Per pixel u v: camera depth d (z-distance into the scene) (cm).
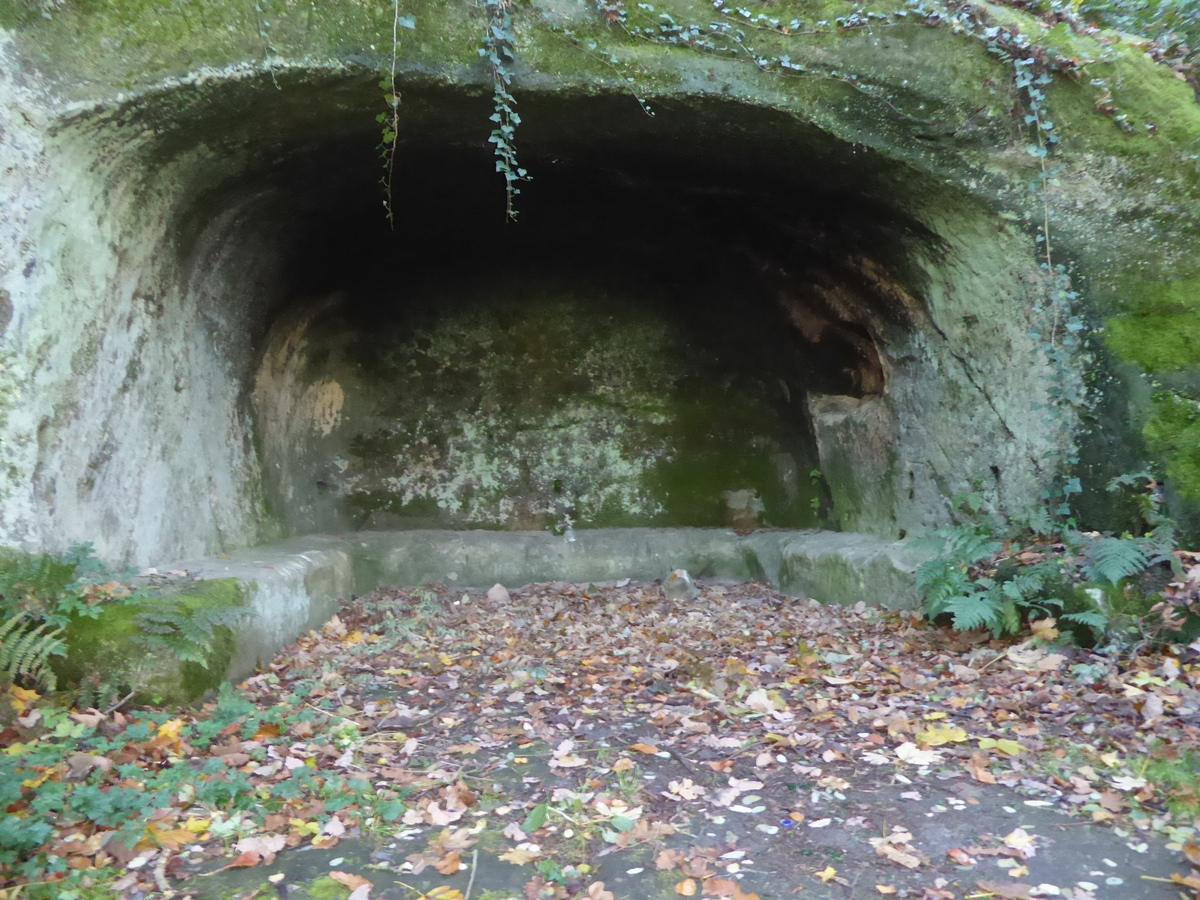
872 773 373
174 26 464
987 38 530
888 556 632
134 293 534
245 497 711
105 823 320
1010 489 591
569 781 376
